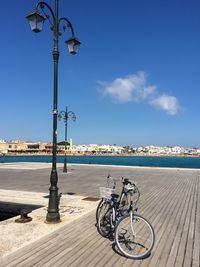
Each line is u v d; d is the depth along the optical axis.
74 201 10.70
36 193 12.58
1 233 6.67
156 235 6.81
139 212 9.23
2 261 5.10
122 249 5.53
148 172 24.86
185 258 5.42
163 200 11.41
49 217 7.61
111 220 6.44
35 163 37.44
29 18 7.51
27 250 5.64
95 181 17.41
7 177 19.70
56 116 7.96
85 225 7.41
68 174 22.16
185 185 16.22
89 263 5.09
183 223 7.93
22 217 7.74
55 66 7.88
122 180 6.72
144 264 5.11
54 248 5.77
